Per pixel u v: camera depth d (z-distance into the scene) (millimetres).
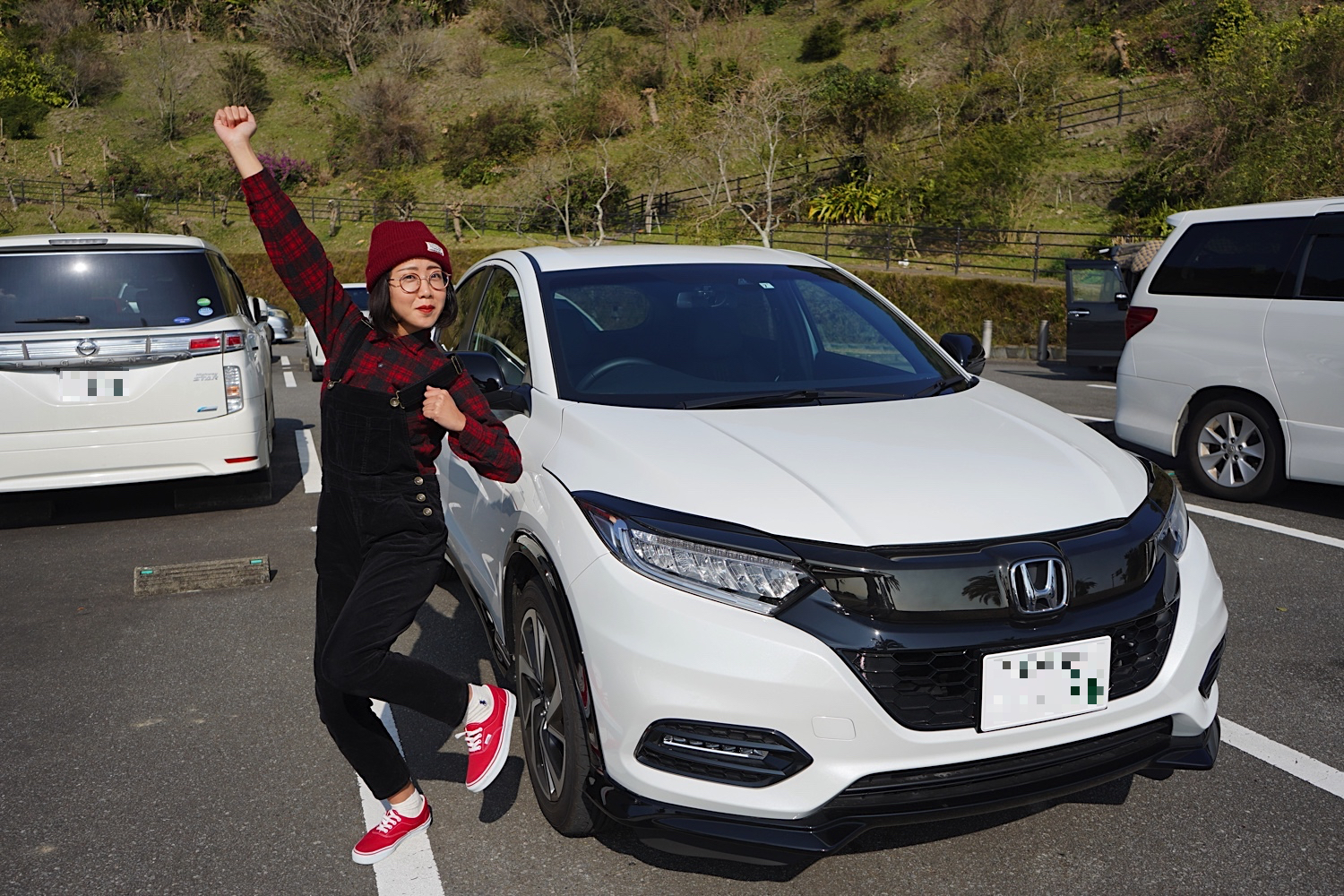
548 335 3402
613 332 3451
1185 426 6555
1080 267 13586
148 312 6188
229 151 2340
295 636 4410
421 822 2596
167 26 65688
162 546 5992
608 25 59438
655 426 2873
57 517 6766
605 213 37562
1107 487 2654
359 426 2309
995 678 2281
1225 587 4770
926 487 2529
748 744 2268
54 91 57031
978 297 20453
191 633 4473
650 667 2301
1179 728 2529
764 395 3217
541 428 3055
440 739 3414
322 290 2375
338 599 2455
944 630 2264
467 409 2379
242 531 6312
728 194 32562
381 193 42781
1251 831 2748
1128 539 2471
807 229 30562
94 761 3277
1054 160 30266
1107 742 2430
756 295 3785
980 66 39031
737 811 2277
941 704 2287
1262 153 21000
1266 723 3389
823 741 2234
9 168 49219
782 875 2592
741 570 2309
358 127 49531
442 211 41250
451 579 5012
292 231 2350
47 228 41625
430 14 65000
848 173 32906
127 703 3730
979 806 2293
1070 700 2338
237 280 7836
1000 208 26969
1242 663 3893
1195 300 6387
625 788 2379
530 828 2842
